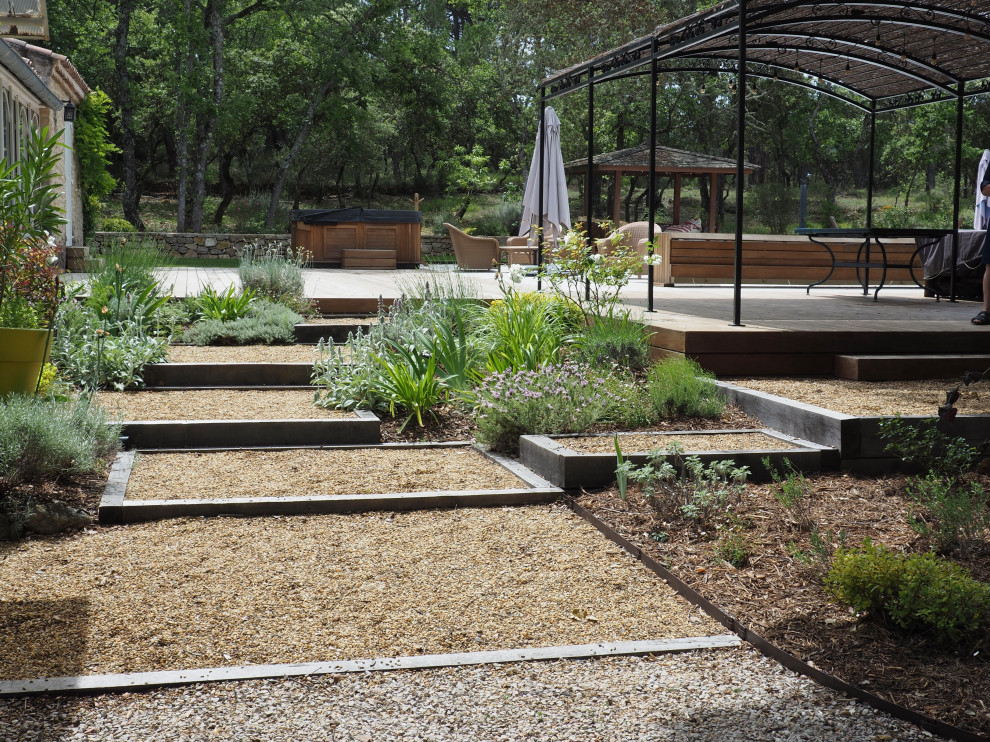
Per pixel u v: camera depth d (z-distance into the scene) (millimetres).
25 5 6859
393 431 5750
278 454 5223
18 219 5414
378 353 6516
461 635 2922
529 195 11914
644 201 35500
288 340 8102
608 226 8781
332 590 3301
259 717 2357
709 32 7168
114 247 9094
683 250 13781
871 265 10328
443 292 8125
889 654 2686
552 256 8055
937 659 2656
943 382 6180
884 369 6289
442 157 35625
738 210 6773
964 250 10000
